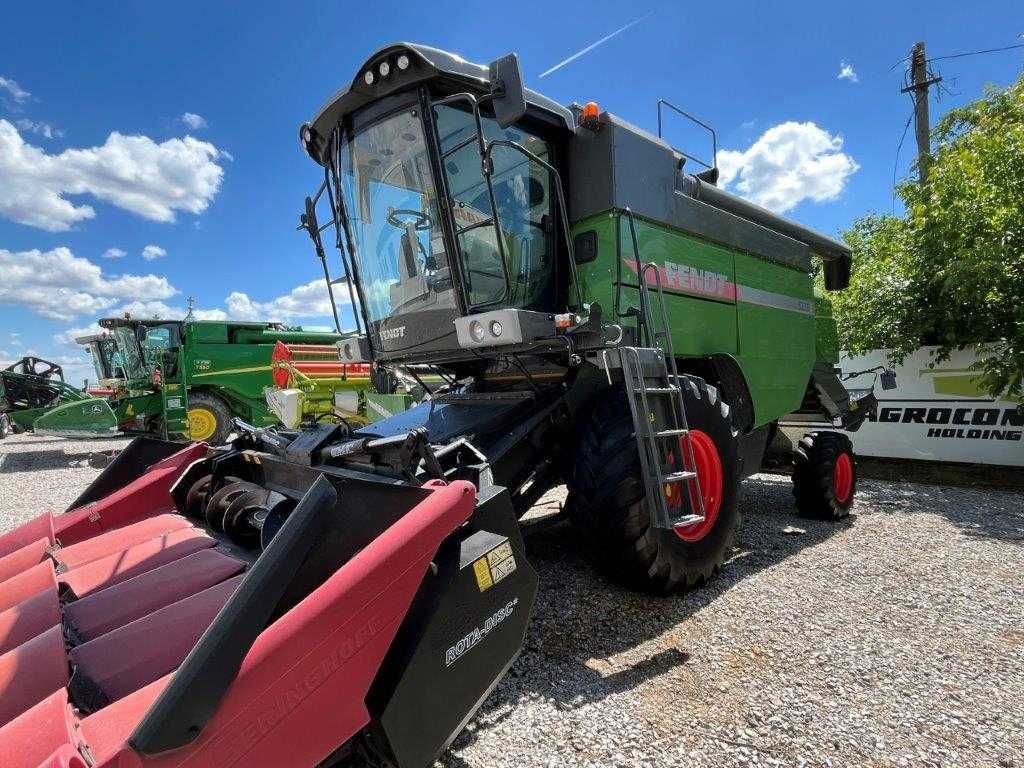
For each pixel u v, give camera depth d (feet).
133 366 37.01
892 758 6.04
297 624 4.37
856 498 18.71
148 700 4.43
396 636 5.09
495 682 5.78
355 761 5.77
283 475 9.06
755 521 15.78
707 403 10.78
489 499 6.14
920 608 9.71
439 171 9.36
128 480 10.75
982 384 20.66
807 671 7.73
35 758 3.83
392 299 11.17
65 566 7.61
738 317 14.51
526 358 11.71
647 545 9.16
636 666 7.89
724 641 8.57
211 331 37.81
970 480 21.01
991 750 6.16
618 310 10.66
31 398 45.19
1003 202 20.18
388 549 4.89
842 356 25.77
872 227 36.81
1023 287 20.07
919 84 36.60
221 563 6.81
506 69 8.61
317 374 30.14
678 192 12.66
